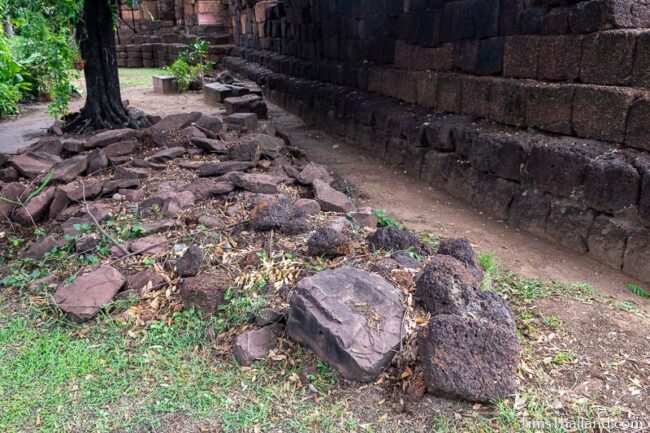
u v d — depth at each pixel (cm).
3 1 787
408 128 708
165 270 398
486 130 577
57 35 853
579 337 331
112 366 310
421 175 685
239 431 264
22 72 1228
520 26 553
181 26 2377
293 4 1280
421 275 338
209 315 348
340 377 292
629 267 416
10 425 271
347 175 712
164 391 291
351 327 295
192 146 669
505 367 272
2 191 549
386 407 276
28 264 435
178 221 464
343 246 389
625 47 434
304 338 309
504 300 342
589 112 464
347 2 974
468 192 596
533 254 464
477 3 611
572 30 488
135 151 672
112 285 374
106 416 275
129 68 2298
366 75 905
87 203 512
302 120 1143
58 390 293
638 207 409
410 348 296
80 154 673
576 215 463
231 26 2186
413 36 753
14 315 370
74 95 1384
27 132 941
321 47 1151
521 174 518
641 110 416
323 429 264
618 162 422
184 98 1398
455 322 278
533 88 522
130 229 452
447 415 267
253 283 365
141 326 349
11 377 303
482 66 617
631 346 321
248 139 681
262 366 306
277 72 1447
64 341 336
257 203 482
